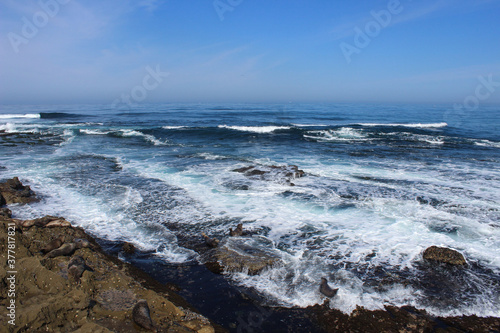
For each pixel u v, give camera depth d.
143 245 6.56
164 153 16.77
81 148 18.03
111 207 8.67
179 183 11.02
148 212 8.35
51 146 18.52
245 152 17.28
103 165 13.68
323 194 9.86
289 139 22.09
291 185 10.74
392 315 4.48
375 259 5.97
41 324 3.50
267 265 5.63
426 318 4.42
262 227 7.47
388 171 12.84
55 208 8.52
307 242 6.69
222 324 4.29
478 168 13.27
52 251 5.21
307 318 4.44
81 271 4.72
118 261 5.81
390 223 7.64
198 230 7.32
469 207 8.62
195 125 29.80
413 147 18.73
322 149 18.25
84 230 7.02
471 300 4.80
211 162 14.48
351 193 9.92
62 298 3.96
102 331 3.50
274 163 14.16
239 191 10.17
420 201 9.14
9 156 15.30
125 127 27.19
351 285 5.14
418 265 5.75
